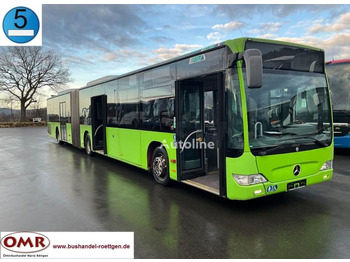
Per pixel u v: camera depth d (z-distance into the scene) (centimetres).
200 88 608
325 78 517
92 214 473
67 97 1342
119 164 948
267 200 530
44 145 1598
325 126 507
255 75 384
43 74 4447
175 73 575
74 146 1366
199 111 608
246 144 422
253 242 364
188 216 457
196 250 346
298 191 582
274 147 443
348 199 529
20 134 2611
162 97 621
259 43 445
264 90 445
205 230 402
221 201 532
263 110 441
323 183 641
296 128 470
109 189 626
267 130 441
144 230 406
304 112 482
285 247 350
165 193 591
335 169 786
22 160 1052
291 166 459
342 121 950
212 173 629
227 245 357
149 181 699
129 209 494
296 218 442
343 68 960
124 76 793
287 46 472
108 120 910
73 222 440
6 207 514
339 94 963
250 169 422
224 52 450
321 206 494
